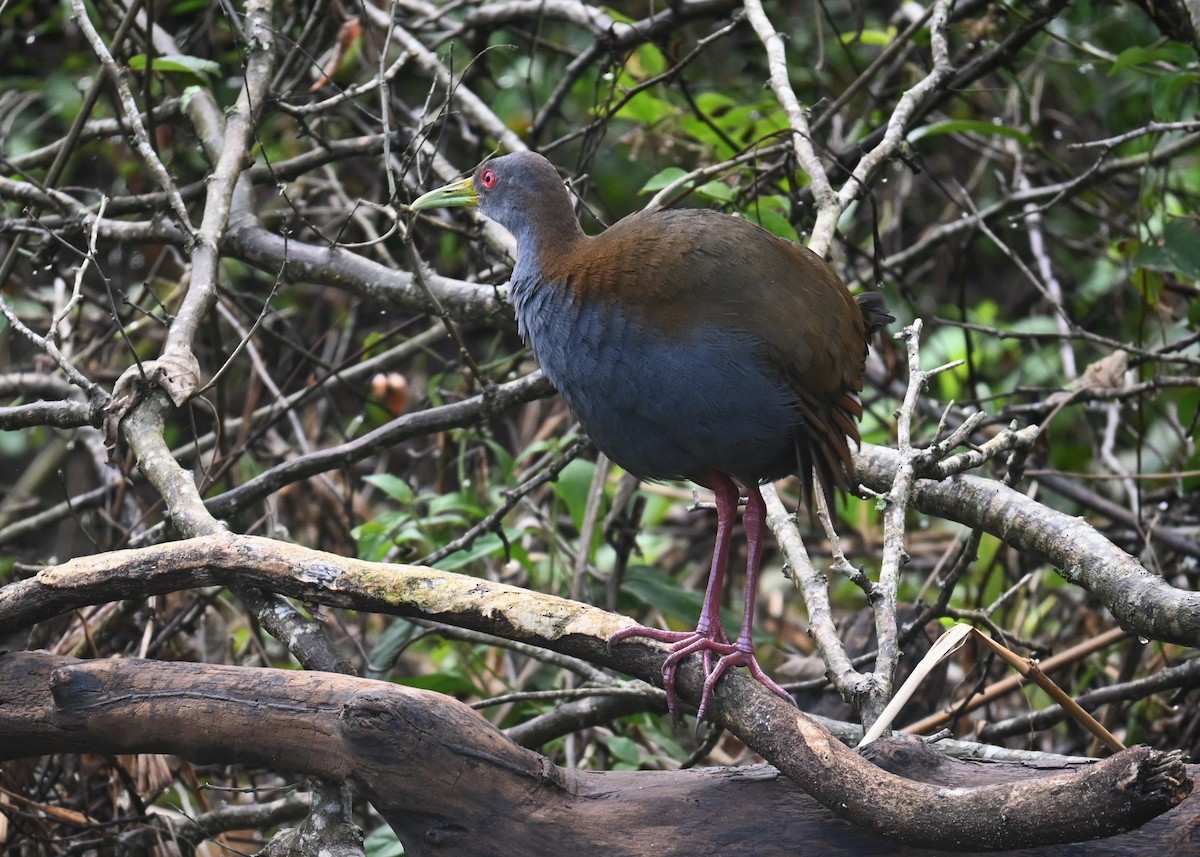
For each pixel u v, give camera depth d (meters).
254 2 10.55
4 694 6.24
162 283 14.30
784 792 5.65
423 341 12.41
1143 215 10.66
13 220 10.64
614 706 8.81
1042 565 11.37
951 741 6.69
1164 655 10.05
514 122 14.49
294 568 6.27
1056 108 15.98
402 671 13.12
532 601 6.17
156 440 7.55
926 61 12.73
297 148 14.45
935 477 7.11
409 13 13.41
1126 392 9.73
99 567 6.41
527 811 5.68
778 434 6.53
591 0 13.83
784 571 7.59
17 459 17.69
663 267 6.39
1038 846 4.82
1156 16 10.98
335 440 14.36
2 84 14.55
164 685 6.02
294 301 15.73
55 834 9.29
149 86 10.09
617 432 6.85
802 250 6.72
